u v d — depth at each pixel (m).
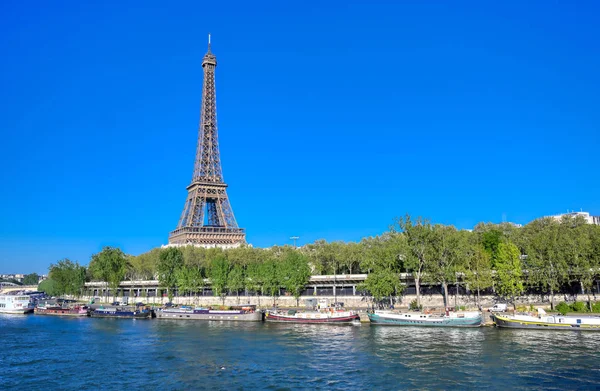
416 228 158.25
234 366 86.75
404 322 133.38
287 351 99.12
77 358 95.94
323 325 140.75
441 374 78.00
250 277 193.12
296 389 72.06
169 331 133.50
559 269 143.88
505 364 83.06
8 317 188.12
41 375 82.50
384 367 83.25
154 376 80.94
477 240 198.12
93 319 173.38
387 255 161.25
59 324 156.88
